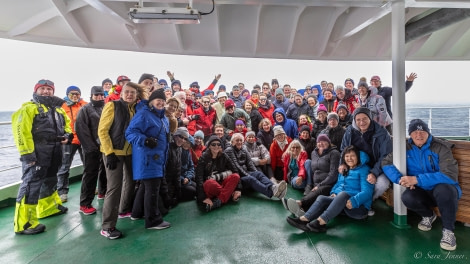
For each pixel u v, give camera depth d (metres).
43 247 2.23
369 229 2.48
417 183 2.29
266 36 4.61
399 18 2.45
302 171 3.59
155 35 4.59
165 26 4.47
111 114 2.41
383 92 4.23
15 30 3.85
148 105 2.49
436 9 3.99
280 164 4.13
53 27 4.12
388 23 4.67
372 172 2.68
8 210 3.20
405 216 2.49
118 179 2.44
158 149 2.48
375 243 2.20
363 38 4.81
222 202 3.19
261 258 2.01
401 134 2.45
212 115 4.75
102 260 2.02
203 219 2.79
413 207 2.38
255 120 5.00
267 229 2.53
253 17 4.29
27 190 2.50
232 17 4.27
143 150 2.41
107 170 2.43
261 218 2.80
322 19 4.34
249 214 2.91
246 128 4.60
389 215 2.81
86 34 4.32
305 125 4.11
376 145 2.77
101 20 4.26
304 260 1.97
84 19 4.14
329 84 6.25
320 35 4.59
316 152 3.43
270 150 4.17
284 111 5.12
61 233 2.50
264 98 5.27
